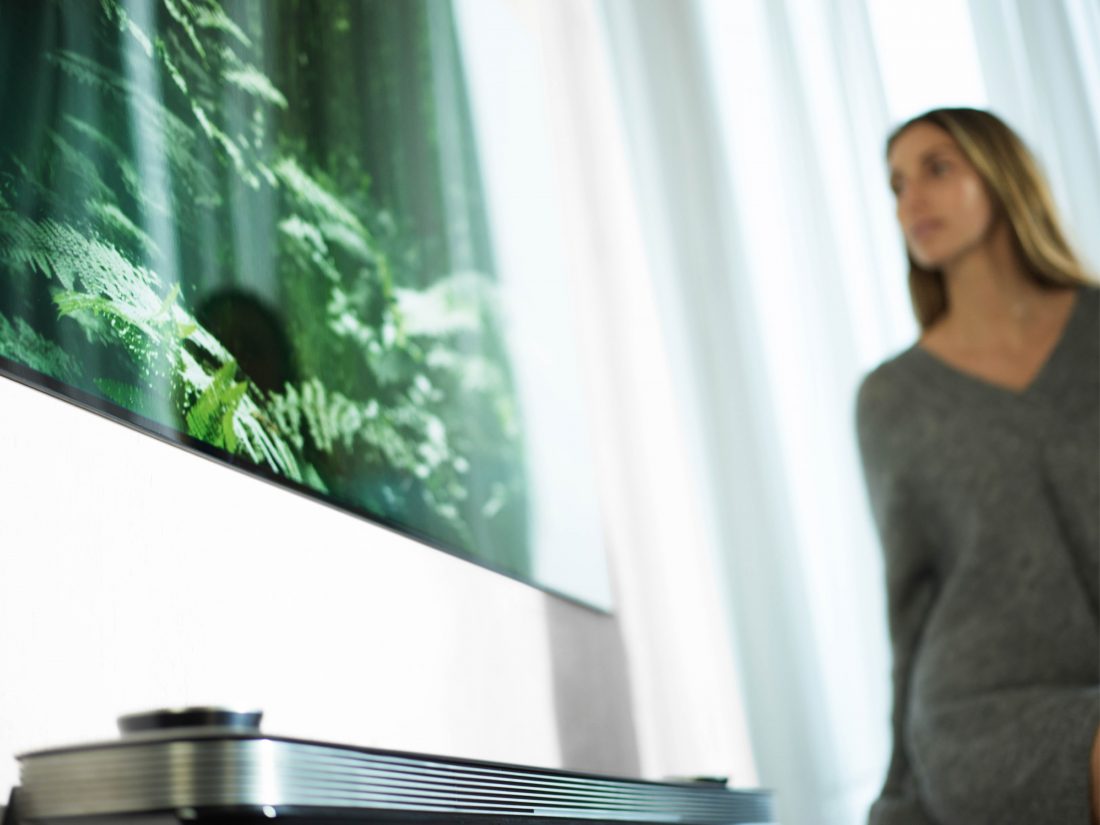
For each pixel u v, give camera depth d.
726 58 2.61
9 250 0.88
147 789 0.60
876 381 1.65
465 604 1.52
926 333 1.69
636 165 2.58
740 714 2.28
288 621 1.14
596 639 1.97
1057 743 1.31
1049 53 2.39
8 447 0.84
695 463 2.41
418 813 0.72
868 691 2.23
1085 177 2.32
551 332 2.09
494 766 0.82
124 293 1.00
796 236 2.44
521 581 1.69
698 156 2.53
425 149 1.72
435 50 1.83
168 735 0.61
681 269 2.48
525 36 2.31
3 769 0.78
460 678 1.45
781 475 2.35
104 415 0.94
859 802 2.19
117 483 0.95
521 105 2.20
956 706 1.43
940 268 1.69
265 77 1.32
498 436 1.75
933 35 2.49
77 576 0.88
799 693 2.23
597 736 1.86
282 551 1.15
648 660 2.21
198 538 1.03
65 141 0.97
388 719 1.27
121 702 0.90
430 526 1.47
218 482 1.08
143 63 1.09
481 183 1.91
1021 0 2.43
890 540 1.59
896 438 1.60
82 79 1.00
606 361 2.39
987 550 1.50
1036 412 1.52
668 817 1.09
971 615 1.49
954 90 2.45
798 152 2.46
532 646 1.69
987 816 1.36
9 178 0.90
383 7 1.67
